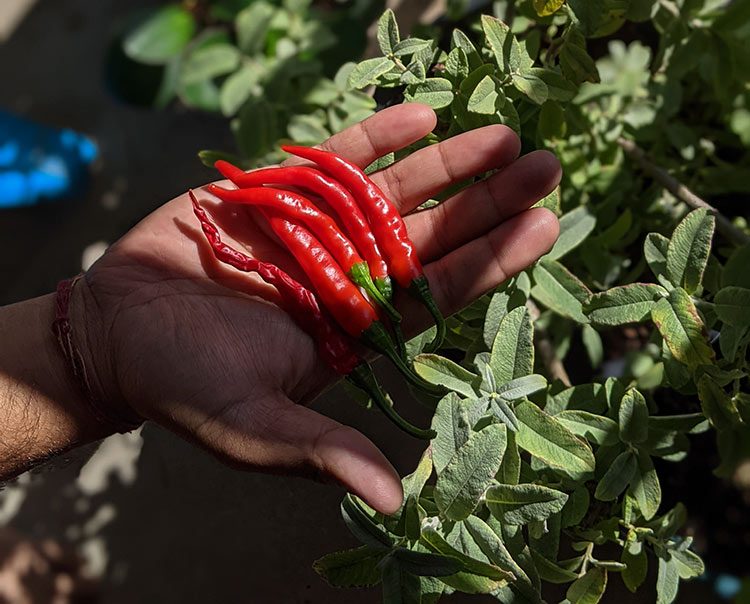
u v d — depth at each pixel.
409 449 0.47
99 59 0.93
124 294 0.44
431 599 0.39
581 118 0.50
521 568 0.40
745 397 0.42
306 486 0.46
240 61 0.54
